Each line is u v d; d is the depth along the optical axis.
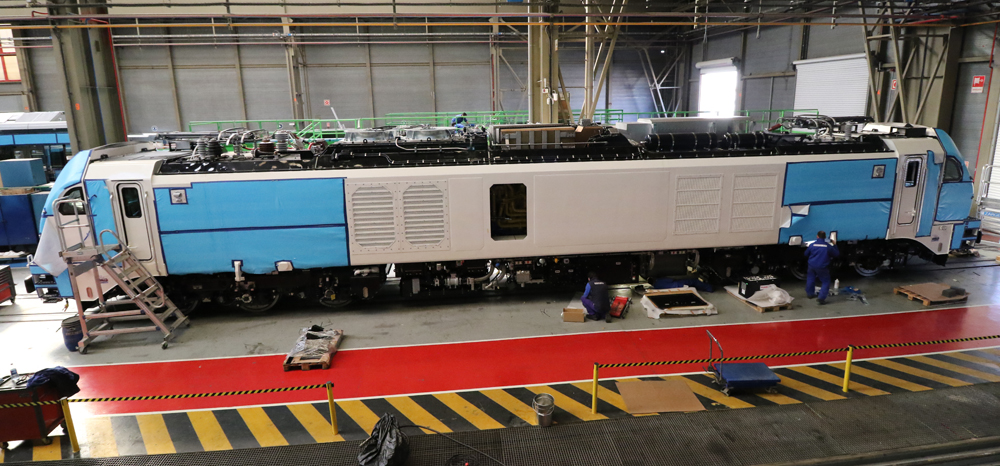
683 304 9.18
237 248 8.69
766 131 10.97
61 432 6.16
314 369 7.45
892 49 15.74
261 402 6.65
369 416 6.31
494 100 26.25
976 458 5.39
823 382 6.89
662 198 9.25
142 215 8.45
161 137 12.67
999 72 13.30
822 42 18.92
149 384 7.09
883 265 10.72
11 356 7.95
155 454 5.59
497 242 9.10
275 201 8.58
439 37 25.22
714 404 6.45
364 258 8.95
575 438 5.71
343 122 25.64
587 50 17.45
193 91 24.47
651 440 5.65
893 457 5.36
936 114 14.62
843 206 9.67
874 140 9.82
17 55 23.16
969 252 12.07
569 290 10.32
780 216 9.56
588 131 9.42
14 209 12.26
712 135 9.68
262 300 9.40
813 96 19.33
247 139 11.19
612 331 8.51
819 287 10.25
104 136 12.16
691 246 9.55
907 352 7.68
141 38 23.31
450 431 5.96
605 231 9.27
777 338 8.16
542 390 6.82
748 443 5.56
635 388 6.69
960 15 13.55
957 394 6.39
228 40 23.91
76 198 8.44
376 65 25.25
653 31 28.14
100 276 8.62
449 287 9.67
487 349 7.96
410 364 7.55
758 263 10.23
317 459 5.48
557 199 9.04
